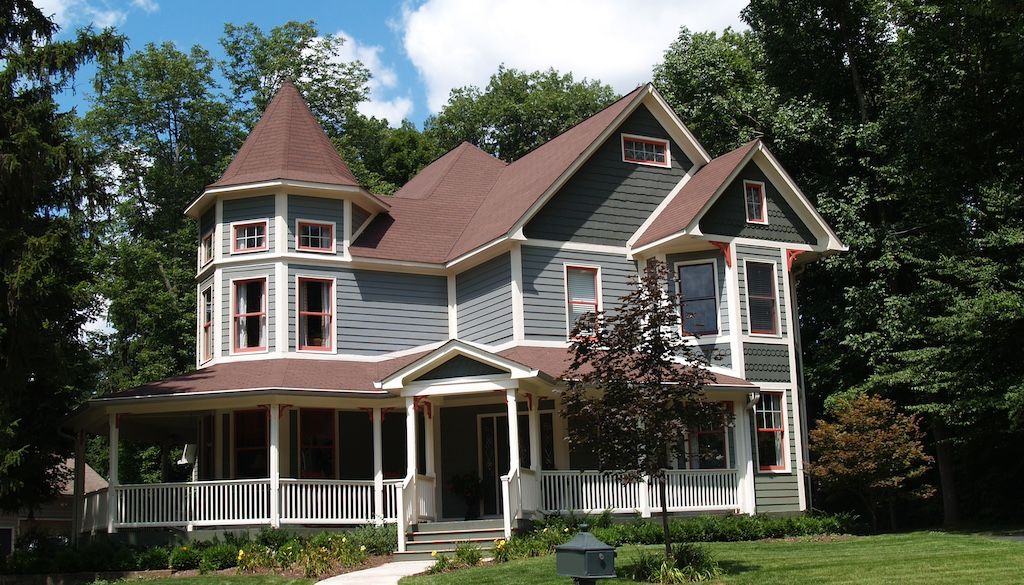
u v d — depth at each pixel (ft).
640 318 53.31
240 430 83.30
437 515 83.66
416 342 90.99
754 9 111.65
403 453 86.84
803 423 86.63
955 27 94.02
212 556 68.13
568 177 85.61
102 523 75.66
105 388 128.26
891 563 53.83
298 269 87.97
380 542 69.51
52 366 71.82
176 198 143.84
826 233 88.07
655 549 61.36
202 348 90.99
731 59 119.75
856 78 108.47
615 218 88.48
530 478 71.82
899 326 92.68
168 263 136.87
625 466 52.19
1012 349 78.89
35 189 70.85
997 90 94.79
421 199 101.45
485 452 84.53
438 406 85.92
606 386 52.85
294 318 86.99
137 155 146.30
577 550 38.04
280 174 88.58
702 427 53.47
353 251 89.97
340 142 149.89
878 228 98.94
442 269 92.38
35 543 90.68
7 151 68.23
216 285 88.53
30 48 72.49
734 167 84.89
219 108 147.43
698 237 82.38
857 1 107.04
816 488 97.25
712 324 83.76
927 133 94.48
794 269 93.15
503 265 85.71
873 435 80.69
